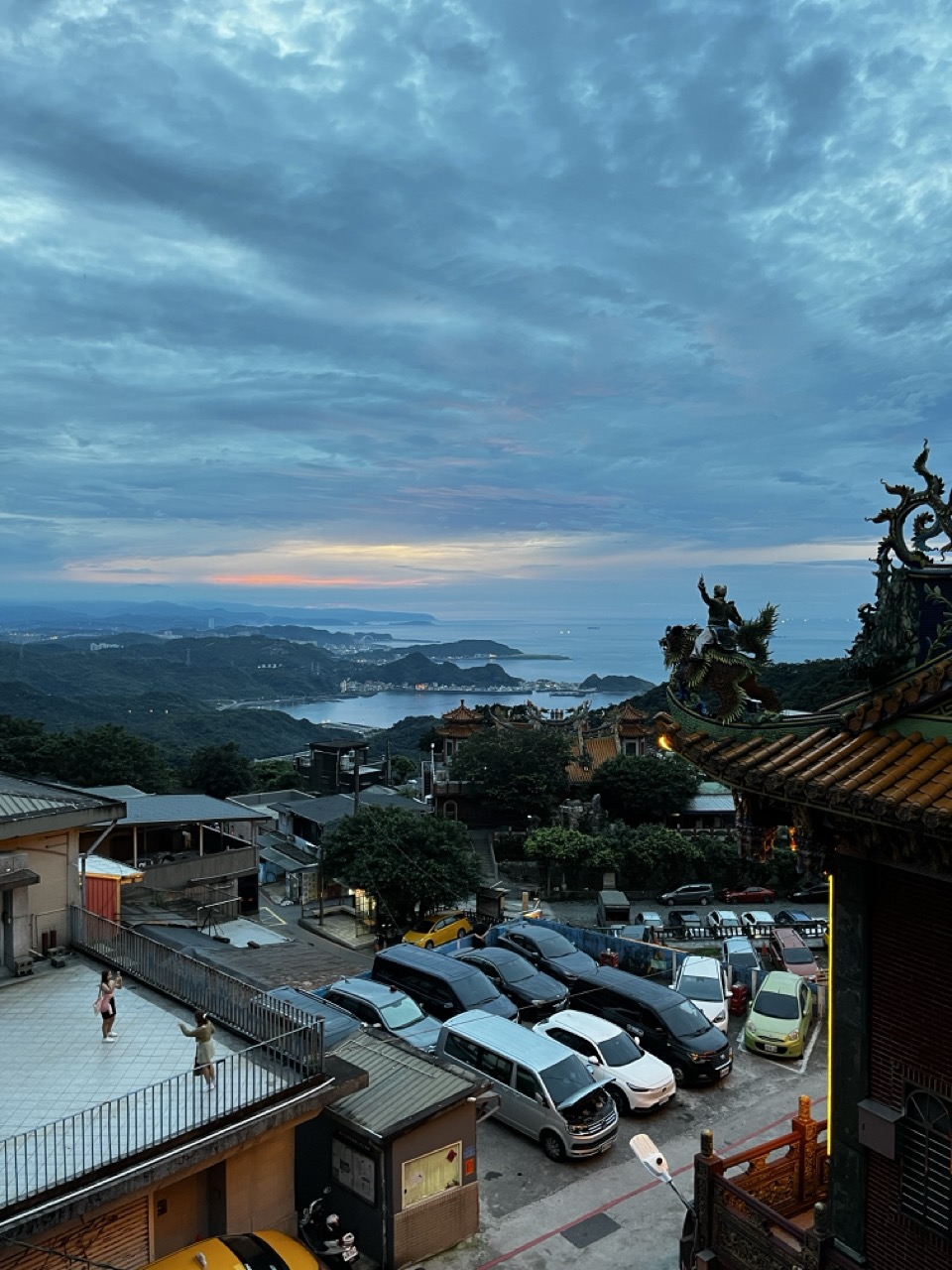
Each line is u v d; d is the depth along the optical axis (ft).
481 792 213.66
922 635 27.76
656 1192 55.98
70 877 67.00
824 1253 31.04
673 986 86.43
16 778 79.10
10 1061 48.62
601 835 189.98
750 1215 35.50
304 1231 50.14
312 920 147.02
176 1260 38.83
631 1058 68.28
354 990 75.15
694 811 212.02
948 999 27.73
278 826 203.21
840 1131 30.96
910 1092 28.78
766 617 30.71
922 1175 28.37
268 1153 45.55
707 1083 70.79
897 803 24.48
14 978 60.54
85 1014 54.85
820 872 30.66
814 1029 82.74
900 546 28.17
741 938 108.06
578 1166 58.90
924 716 27.25
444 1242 50.55
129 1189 37.47
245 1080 44.39
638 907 173.47
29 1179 36.76
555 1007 80.53
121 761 230.68
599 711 303.89
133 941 61.26
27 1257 36.37
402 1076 53.93
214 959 82.53
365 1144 49.60
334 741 260.01
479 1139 62.13
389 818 143.95
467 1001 76.74
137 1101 41.45
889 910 29.58
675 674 31.68
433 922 133.69
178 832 145.18
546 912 163.73
